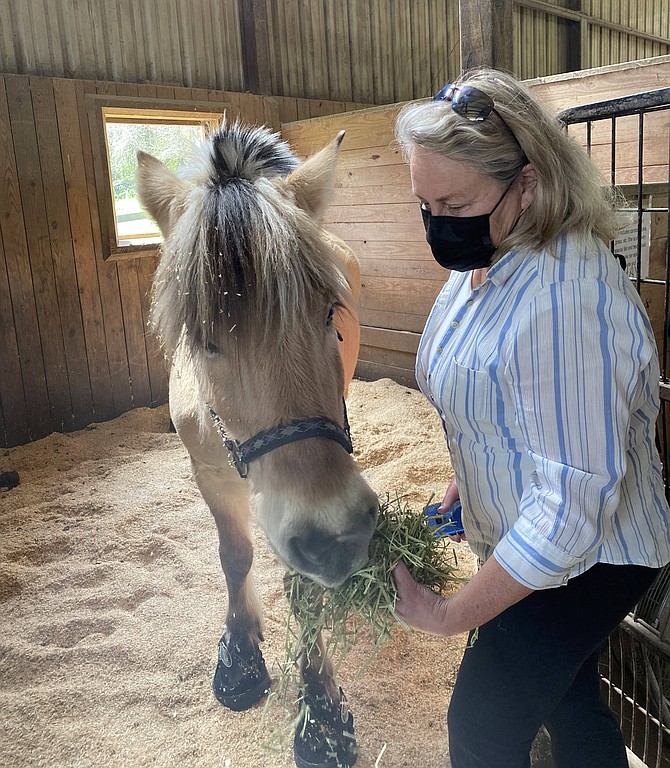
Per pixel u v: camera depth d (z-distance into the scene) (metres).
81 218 4.62
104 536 3.13
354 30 6.83
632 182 3.17
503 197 1.11
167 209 1.75
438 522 1.50
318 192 1.73
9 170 4.25
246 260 1.30
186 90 5.09
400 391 5.04
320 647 1.94
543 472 1.04
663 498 1.28
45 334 4.56
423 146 1.07
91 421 4.89
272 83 6.17
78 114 4.51
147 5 5.06
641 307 1.09
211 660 2.30
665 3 10.58
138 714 2.08
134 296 5.02
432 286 4.86
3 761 1.91
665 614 1.79
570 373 1.00
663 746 1.89
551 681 1.22
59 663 2.31
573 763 1.35
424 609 1.23
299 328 1.33
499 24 3.08
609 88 3.17
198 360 1.47
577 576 1.20
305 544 1.25
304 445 1.31
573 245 1.07
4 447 4.46
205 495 2.11
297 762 1.87
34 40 4.49
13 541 3.10
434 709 2.05
